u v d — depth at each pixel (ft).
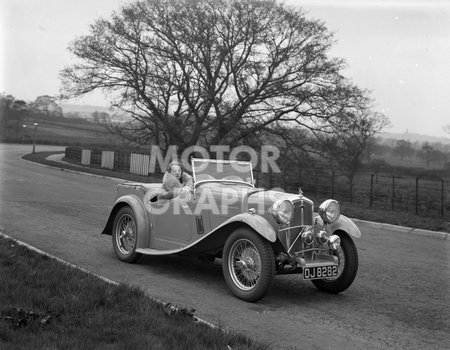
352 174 70.69
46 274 15.96
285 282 20.33
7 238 21.80
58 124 282.56
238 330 13.82
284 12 79.05
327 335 13.98
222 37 81.05
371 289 19.77
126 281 17.51
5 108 244.63
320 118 79.97
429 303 18.01
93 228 29.63
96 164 124.77
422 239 37.04
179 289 17.81
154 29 82.84
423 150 98.89
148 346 10.78
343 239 18.56
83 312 12.84
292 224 17.35
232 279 17.33
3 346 10.23
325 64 79.30
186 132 86.99
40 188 54.24
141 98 87.30
